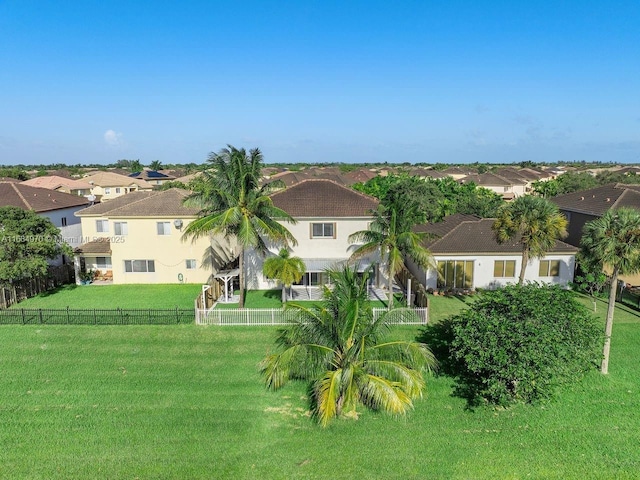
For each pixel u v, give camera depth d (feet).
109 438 56.08
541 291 64.69
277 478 49.62
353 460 52.49
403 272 119.14
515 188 347.15
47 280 120.16
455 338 66.49
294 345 58.54
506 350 58.85
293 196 120.47
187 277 127.03
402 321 90.48
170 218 123.85
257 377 70.79
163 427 58.34
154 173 425.28
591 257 73.56
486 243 114.42
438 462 52.13
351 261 107.86
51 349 79.66
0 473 49.88
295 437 56.70
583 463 51.96
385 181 246.47
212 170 102.22
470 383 68.69
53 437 56.18
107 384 68.64
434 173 452.35
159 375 71.36
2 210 107.76
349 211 113.60
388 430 58.18
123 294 115.34
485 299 67.00
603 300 104.78
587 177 261.85
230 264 128.77
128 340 83.20
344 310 56.70
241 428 58.34
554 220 88.89
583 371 60.39
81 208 177.06
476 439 56.34
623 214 69.82
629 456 53.06
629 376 70.38
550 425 59.11
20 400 64.28
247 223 92.53
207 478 49.57
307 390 67.15
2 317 92.27
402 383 55.77
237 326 88.74
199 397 65.31
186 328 87.81
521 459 52.65
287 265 99.40
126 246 125.39
